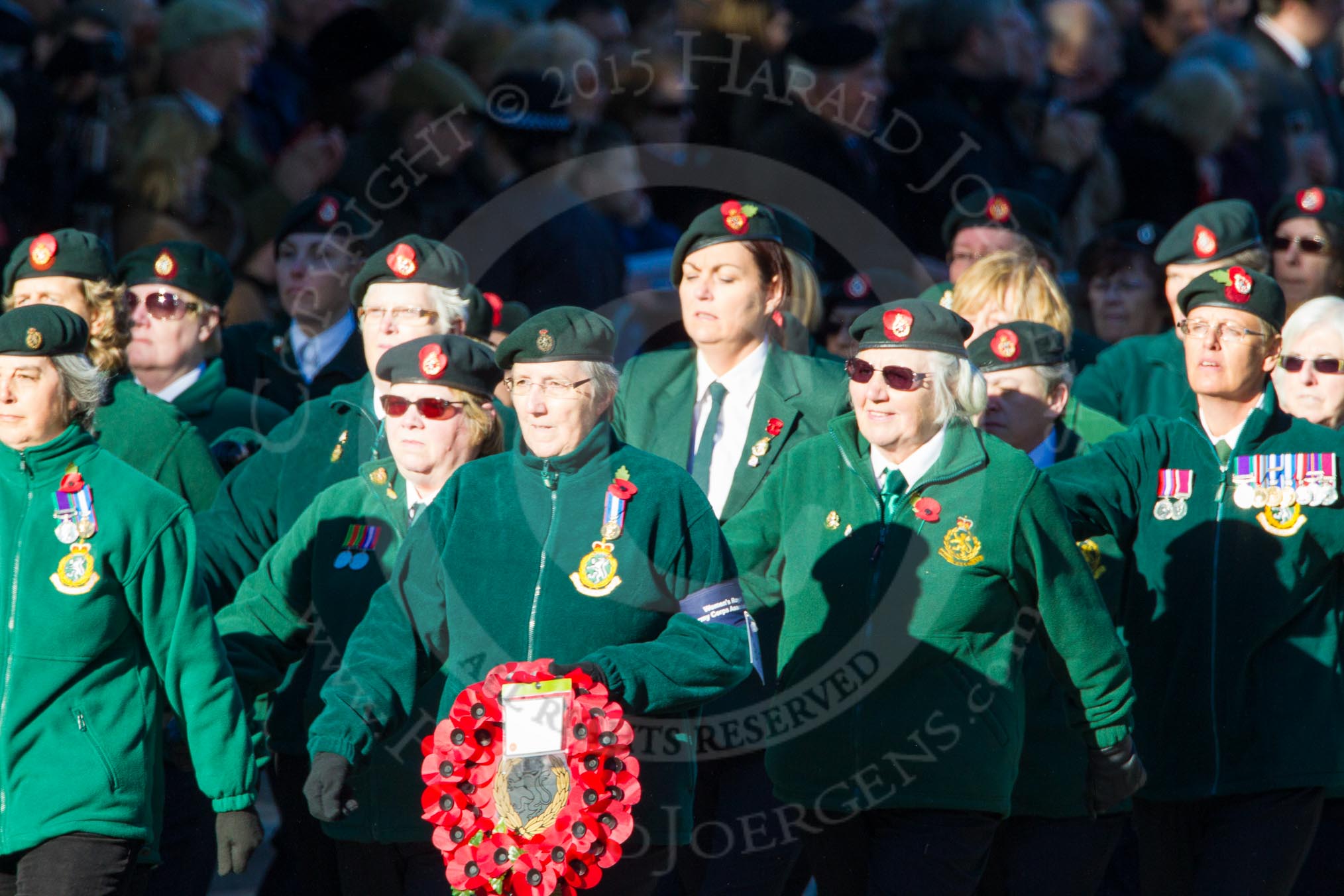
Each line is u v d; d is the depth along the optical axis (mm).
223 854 15578
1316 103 35094
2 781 15195
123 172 27781
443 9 30562
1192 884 18500
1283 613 17750
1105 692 16219
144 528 15438
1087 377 23906
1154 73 35625
